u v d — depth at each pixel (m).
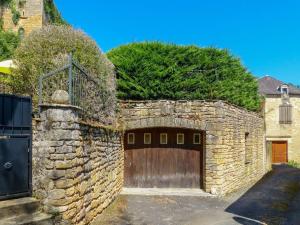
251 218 9.14
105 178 9.49
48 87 8.34
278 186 15.19
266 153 20.88
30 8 21.25
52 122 6.54
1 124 6.33
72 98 7.34
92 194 8.10
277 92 30.56
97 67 9.95
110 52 13.48
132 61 12.47
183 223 8.43
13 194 6.39
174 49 12.85
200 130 12.41
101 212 9.02
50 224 6.16
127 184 13.01
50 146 6.50
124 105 12.38
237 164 13.88
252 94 16.64
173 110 12.32
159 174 13.00
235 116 13.65
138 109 12.38
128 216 8.87
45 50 9.58
